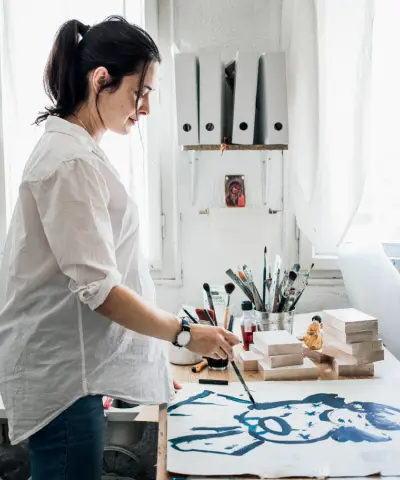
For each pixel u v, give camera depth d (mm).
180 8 1660
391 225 1533
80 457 834
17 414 838
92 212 764
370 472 699
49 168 770
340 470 705
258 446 773
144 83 885
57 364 831
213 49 1471
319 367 1160
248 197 1705
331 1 1521
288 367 1078
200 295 1738
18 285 838
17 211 833
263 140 1517
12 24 1564
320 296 1713
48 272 818
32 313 846
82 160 774
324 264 1702
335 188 1564
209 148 1522
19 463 1327
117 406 1268
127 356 896
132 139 1618
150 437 1263
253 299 1266
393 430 827
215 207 1704
